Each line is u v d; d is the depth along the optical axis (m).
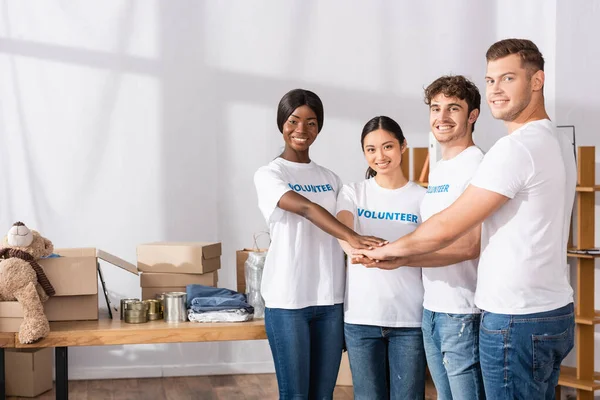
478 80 5.74
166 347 5.47
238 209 5.52
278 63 5.53
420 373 3.11
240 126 5.50
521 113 2.41
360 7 5.61
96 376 5.37
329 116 5.61
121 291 5.39
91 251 4.18
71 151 5.33
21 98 5.29
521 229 2.31
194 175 5.46
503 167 2.29
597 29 5.17
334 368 3.26
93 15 5.33
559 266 2.36
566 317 2.34
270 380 5.37
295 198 3.08
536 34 5.41
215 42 5.46
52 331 3.59
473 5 5.73
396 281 3.08
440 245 2.48
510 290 2.32
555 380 2.44
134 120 5.39
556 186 2.32
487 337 2.37
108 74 5.36
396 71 5.67
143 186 5.41
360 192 3.20
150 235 5.43
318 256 3.21
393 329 3.08
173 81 5.42
